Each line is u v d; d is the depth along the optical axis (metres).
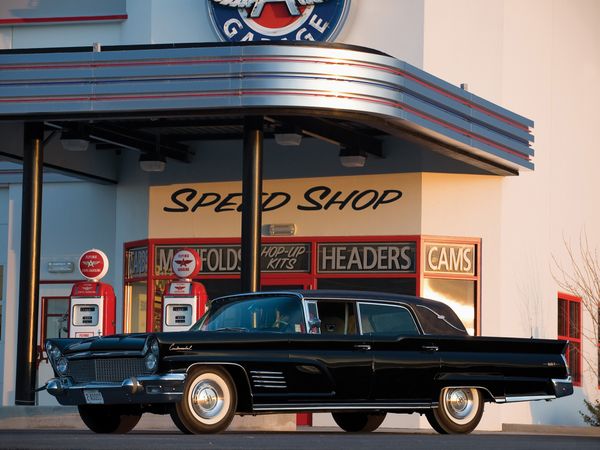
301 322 15.02
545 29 28.78
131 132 25.03
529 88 27.67
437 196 25.55
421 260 25.20
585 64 31.22
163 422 19.45
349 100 20.59
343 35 25.31
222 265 26.45
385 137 25.52
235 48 20.45
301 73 20.42
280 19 25.30
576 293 29.52
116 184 27.91
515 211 26.59
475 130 23.36
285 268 26.06
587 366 29.94
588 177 31.02
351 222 25.73
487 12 26.25
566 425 28.34
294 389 14.74
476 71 25.97
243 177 21.45
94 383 14.62
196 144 26.80
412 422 24.27
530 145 25.97
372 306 15.59
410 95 21.41
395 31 25.20
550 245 28.25
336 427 23.94
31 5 27.97
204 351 14.18
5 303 29.45
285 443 11.93
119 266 27.70
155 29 26.41
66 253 28.83
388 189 25.58
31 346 22.05
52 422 20.05
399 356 15.42
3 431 16.70
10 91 21.30
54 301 28.94
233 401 14.39
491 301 25.75
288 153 26.30
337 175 25.92
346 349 15.11
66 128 23.67
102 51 21.00
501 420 25.55
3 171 29.66
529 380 16.28
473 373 15.92
